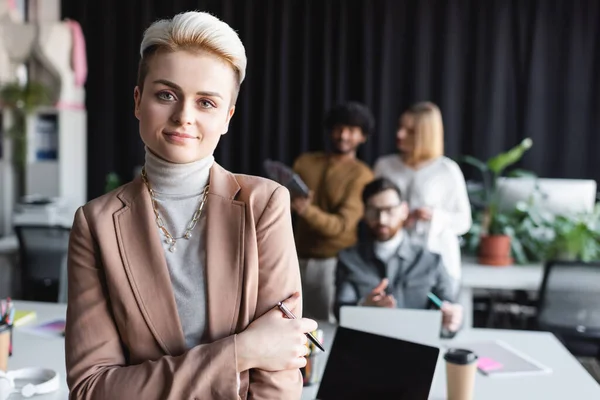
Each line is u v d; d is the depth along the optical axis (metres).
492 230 3.45
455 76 4.84
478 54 4.81
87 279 0.86
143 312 0.83
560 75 4.78
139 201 0.86
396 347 1.38
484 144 4.86
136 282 0.84
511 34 4.80
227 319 0.84
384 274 2.33
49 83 4.49
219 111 0.82
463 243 3.67
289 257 0.90
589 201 3.47
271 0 4.96
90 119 5.24
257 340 0.82
